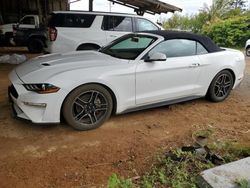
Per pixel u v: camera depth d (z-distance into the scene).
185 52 4.97
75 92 3.88
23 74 4.07
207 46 5.30
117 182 2.84
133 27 8.85
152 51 4.58
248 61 12.63
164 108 5.25
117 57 4.61
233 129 4.44
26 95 3.78
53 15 8.34
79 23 8.37
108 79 4.07
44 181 2.99
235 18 22.25
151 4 12.59
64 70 3.96
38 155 3.48
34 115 3.79
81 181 3.00
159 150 3.67
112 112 4.41
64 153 3.55
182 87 4.95
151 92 4.59
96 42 8.46
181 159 3.30
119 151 3.64
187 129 4.38
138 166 3.30
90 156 3.50
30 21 13.98
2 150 3.56
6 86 6.45
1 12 18.25
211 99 5.62
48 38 8.48
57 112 3.82
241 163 3.17
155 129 4.35
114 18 8.62
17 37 13.38
